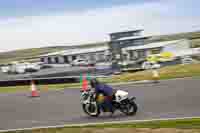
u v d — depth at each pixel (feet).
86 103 59.16
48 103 82.53
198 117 51.49
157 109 61.67
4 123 59.47
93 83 58.13
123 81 132.05
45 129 50.78
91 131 45.78
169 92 85.05
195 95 76.23
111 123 51.11
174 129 43.42
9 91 127.75
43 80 150.51
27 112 70.44
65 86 133.49
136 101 73.61
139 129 44.57
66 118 59.57
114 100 56.80
